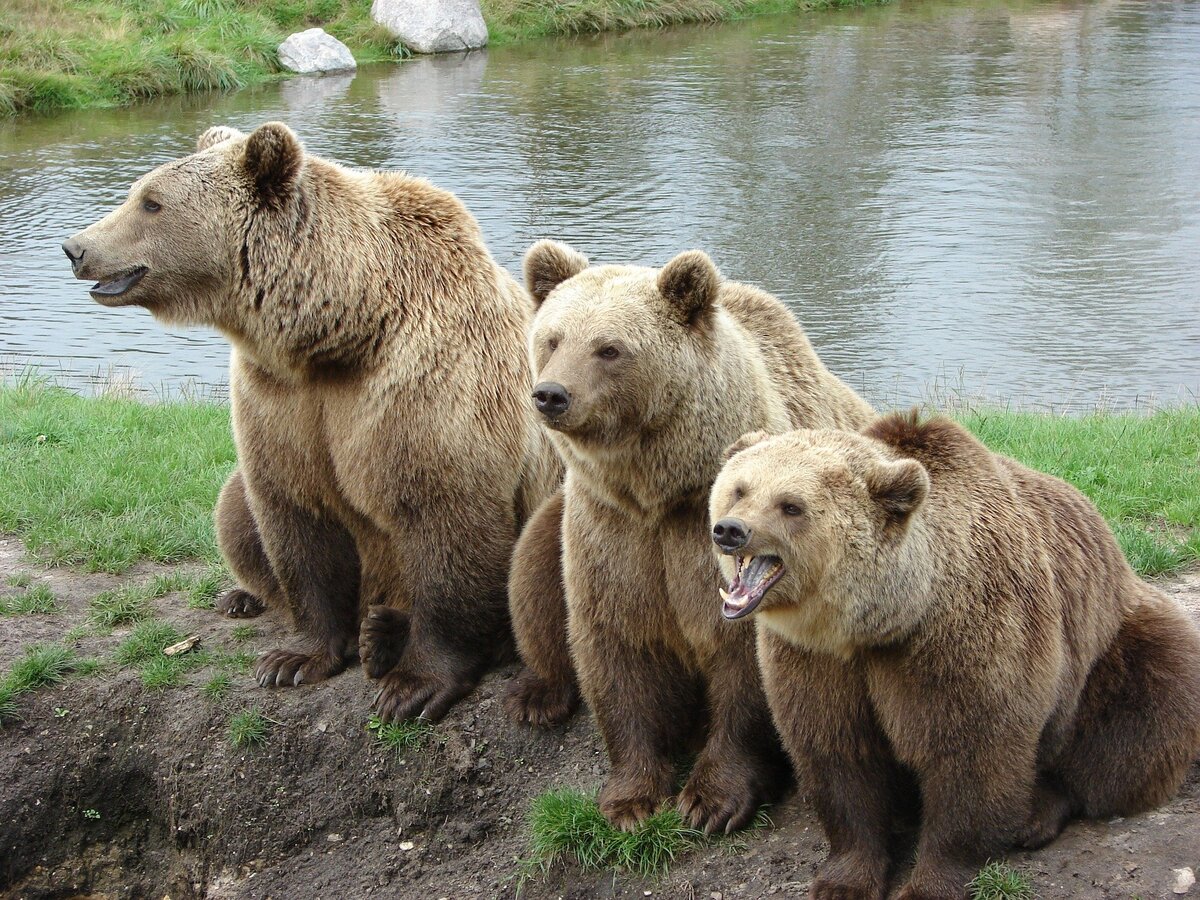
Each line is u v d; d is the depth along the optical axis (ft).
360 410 19.06
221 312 18.95
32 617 22.81
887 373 46.98
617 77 97.04
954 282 56.90
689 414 16.02
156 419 33.55
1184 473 26.53
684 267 15.89
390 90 92.07
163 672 20.88
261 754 19.74
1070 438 29.68
